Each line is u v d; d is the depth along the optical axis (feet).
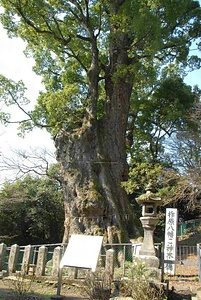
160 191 44.09
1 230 63.05
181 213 71.26
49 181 71.10
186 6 48.57
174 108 58.85
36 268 26.48
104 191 42.04
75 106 53.78
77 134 45.93
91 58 55.01
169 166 52.26
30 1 45.19
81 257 21.04
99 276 20.93
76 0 47.16
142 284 20.03
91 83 48.39
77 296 21.71
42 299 20.10
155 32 41.22
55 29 50.01
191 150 44.98
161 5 44.73
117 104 48.85
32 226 65.00
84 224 40.24
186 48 52.80
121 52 49.83
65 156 45.44
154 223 24.39
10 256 27.96
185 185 42.32
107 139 46.98
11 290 21.39
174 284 28.53
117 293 20.94
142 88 65.05
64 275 26.40
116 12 48.06
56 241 68.08
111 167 45.24
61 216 69.36
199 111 45.34
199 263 25.53
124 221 41.70
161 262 24.16
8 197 63.93
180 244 54.13
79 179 42.75
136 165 55.06
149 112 62.28
